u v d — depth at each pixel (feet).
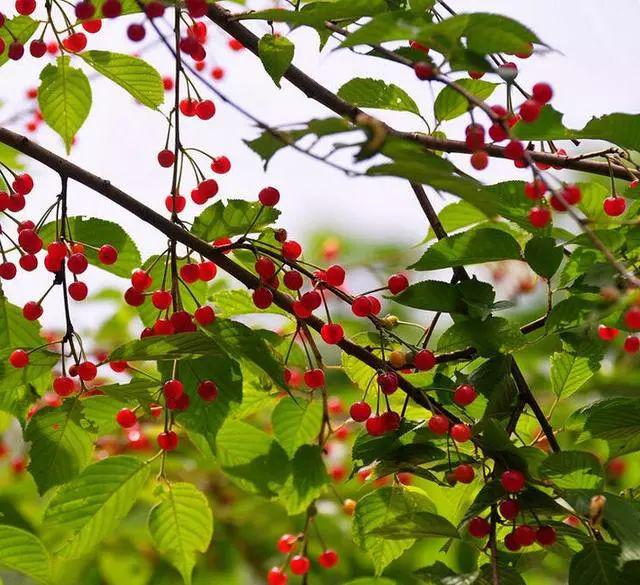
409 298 4.67
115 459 4.71
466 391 4.62
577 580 4.46
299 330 4.74
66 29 4.73
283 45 4.65
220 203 4.69
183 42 4.68
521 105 4.48
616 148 4.68
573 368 4.82
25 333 4.72
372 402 4.89
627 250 4.63
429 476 4.63
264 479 4.76
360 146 4.18
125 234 4.77
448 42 4.30
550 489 4.61
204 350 4.54
